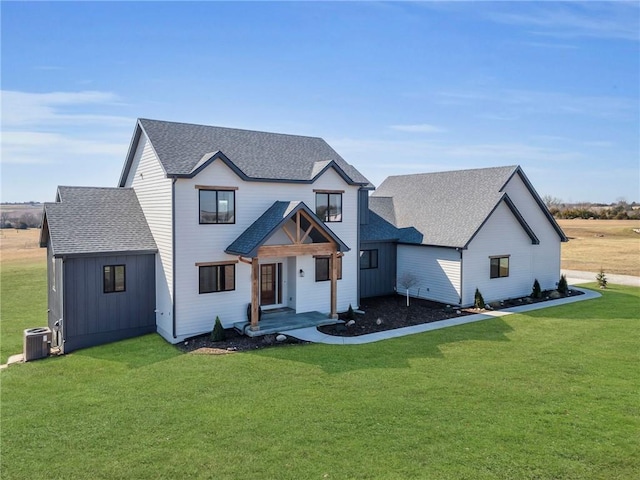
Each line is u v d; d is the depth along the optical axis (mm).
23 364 16875
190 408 12070
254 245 18516
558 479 8836
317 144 25500
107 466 9461
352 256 23719
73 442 10492
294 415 11523
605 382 13578
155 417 11609
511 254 27188
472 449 9891
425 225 27531
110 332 19344
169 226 18781
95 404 12594
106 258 19109
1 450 10211
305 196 21953
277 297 22266
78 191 21734
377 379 13906
